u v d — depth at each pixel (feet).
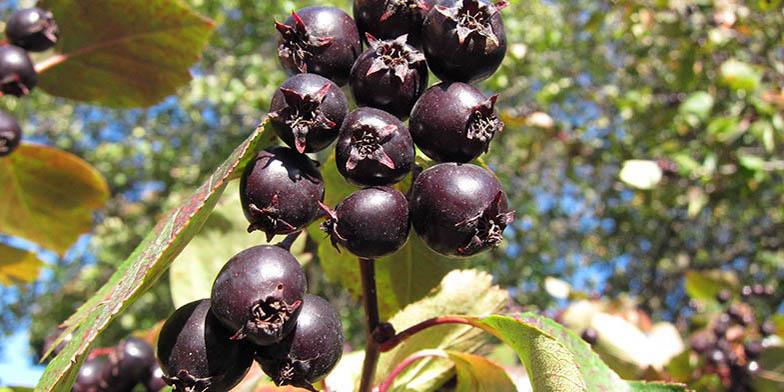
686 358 0.86
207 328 0.26
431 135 0.28
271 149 0.27
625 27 1.92
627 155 2.14
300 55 0.29
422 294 0.41
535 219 2.62
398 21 0.30
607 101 2.44
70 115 3.20
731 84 1.50
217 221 0.45
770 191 2.26
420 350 0.39
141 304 2.65
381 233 0.27
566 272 3.02
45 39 0.58
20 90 0.56
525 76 2.36
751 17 1.78
